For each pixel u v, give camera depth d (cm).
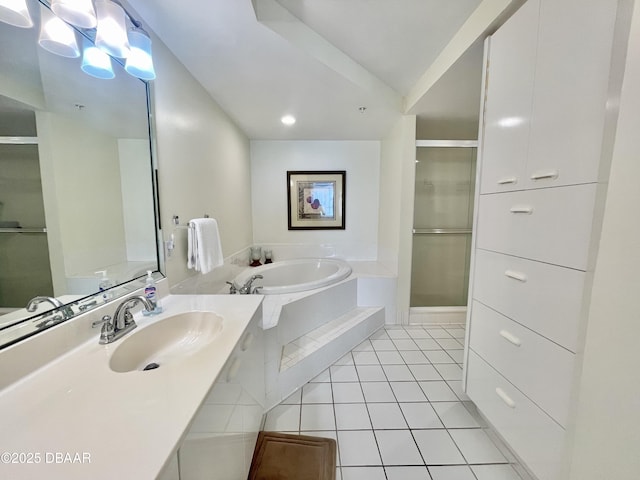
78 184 102
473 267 149
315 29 153
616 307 76
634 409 72
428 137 321
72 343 90
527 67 108
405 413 161
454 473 125
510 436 122
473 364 151
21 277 81
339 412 162
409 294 281
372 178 346
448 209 312
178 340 119
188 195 173
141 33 112
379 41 163
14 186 81
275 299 214
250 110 237
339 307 257
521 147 112
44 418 60
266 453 134
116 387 71
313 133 310
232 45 145
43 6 87
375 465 128
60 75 96
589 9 82
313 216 349
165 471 50
